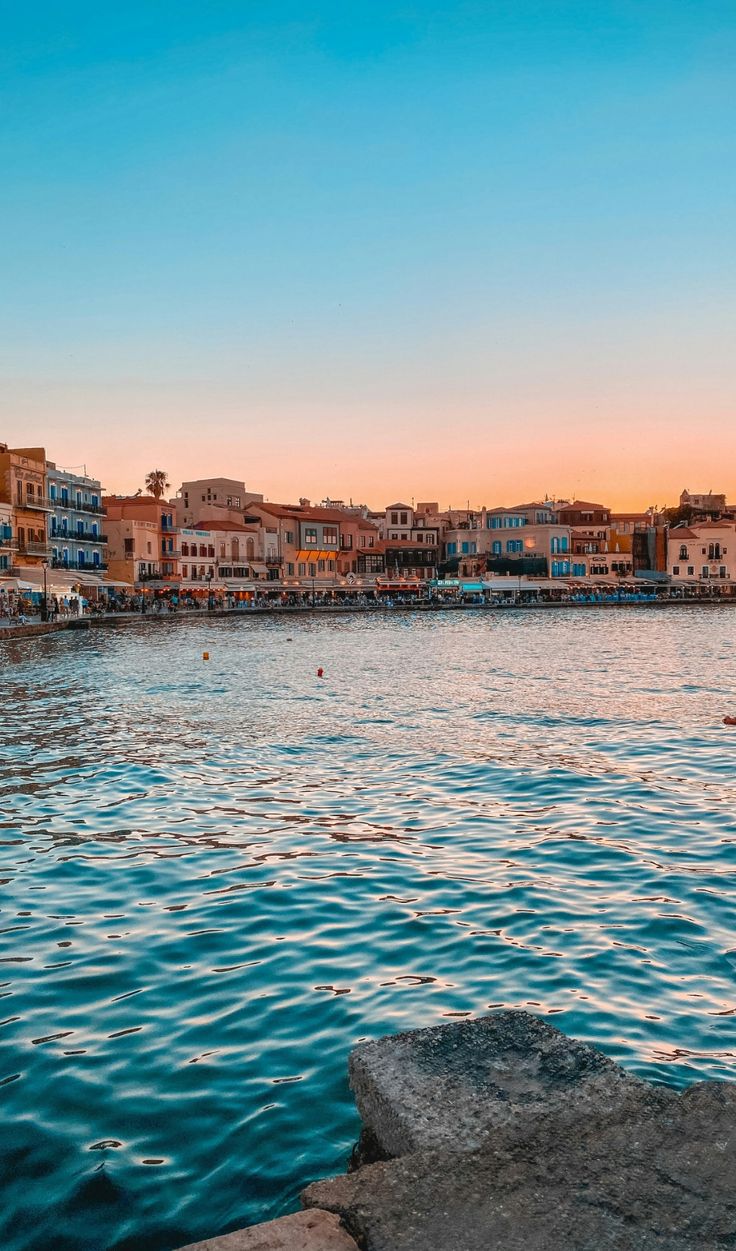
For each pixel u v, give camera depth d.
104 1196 5.74
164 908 11.04
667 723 25.39
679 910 10.88
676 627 81.44
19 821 15.21
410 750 21.52
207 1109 6.66
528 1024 5.30
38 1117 6.59
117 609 94.06
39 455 88.19
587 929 10.28
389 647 57.53
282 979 8.96
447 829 14.62
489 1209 3.81
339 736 23.59
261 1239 3.74
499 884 11.88
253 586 121.69
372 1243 3.65
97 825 14.94
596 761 19.94
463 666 44.06
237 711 28.50
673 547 149.00
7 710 28.67
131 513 111.94
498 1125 4.38
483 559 145.00
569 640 64.06
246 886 11.84
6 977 9.07
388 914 10.78
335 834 14.39
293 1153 6.14
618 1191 3.90
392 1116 4.52
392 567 146.50
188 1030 7.89
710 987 8.73
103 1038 7.77
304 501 158.38
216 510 127.88
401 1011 8.22
